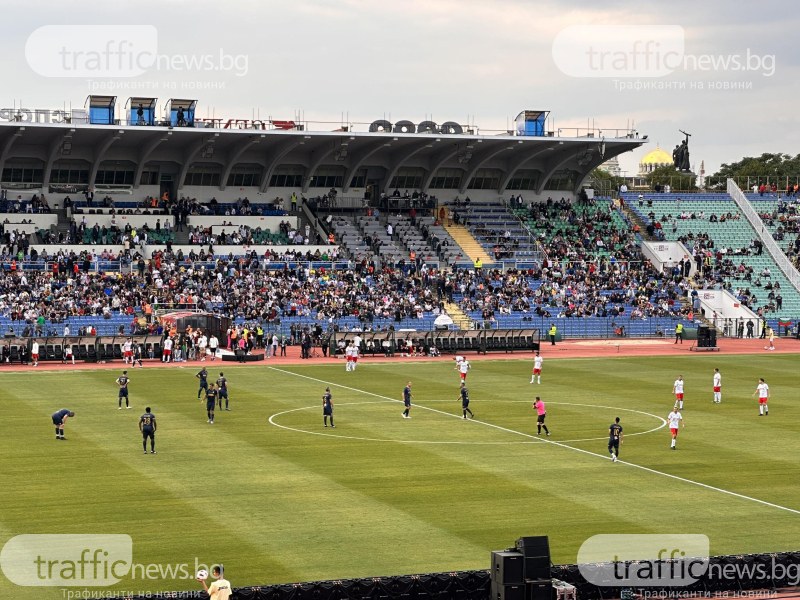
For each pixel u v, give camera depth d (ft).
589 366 290.15
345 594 99.09
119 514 129.39
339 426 190.19
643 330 371.97
